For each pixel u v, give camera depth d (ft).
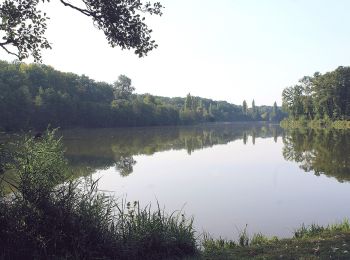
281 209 49.57
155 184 68.85
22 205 22.57
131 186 66.74
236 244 30.76
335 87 322.75
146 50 25.96
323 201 53.88
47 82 313.32
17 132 29.35
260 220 44.37
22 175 23.79
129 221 26.30
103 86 410.11
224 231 39.88
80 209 23.34
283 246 26.84
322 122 329.11
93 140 185.78
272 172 82.99
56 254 21.85
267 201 54.49
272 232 39.52
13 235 21.75
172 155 121.90
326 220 44.06
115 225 25.14
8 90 209.77
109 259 22.16
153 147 151.53
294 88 381.60
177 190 63.16
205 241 31.17
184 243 25.46
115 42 25.71
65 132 254.27
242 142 182.29
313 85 345.72
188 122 469.16
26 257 21.45
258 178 75.20
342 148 134.82
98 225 23.16
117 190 62.85
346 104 320.50
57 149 26.48
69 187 23.85
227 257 24.29
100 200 25.43
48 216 22.36
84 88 364.58
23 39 27.35
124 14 24.61
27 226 22.13
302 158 109.09
